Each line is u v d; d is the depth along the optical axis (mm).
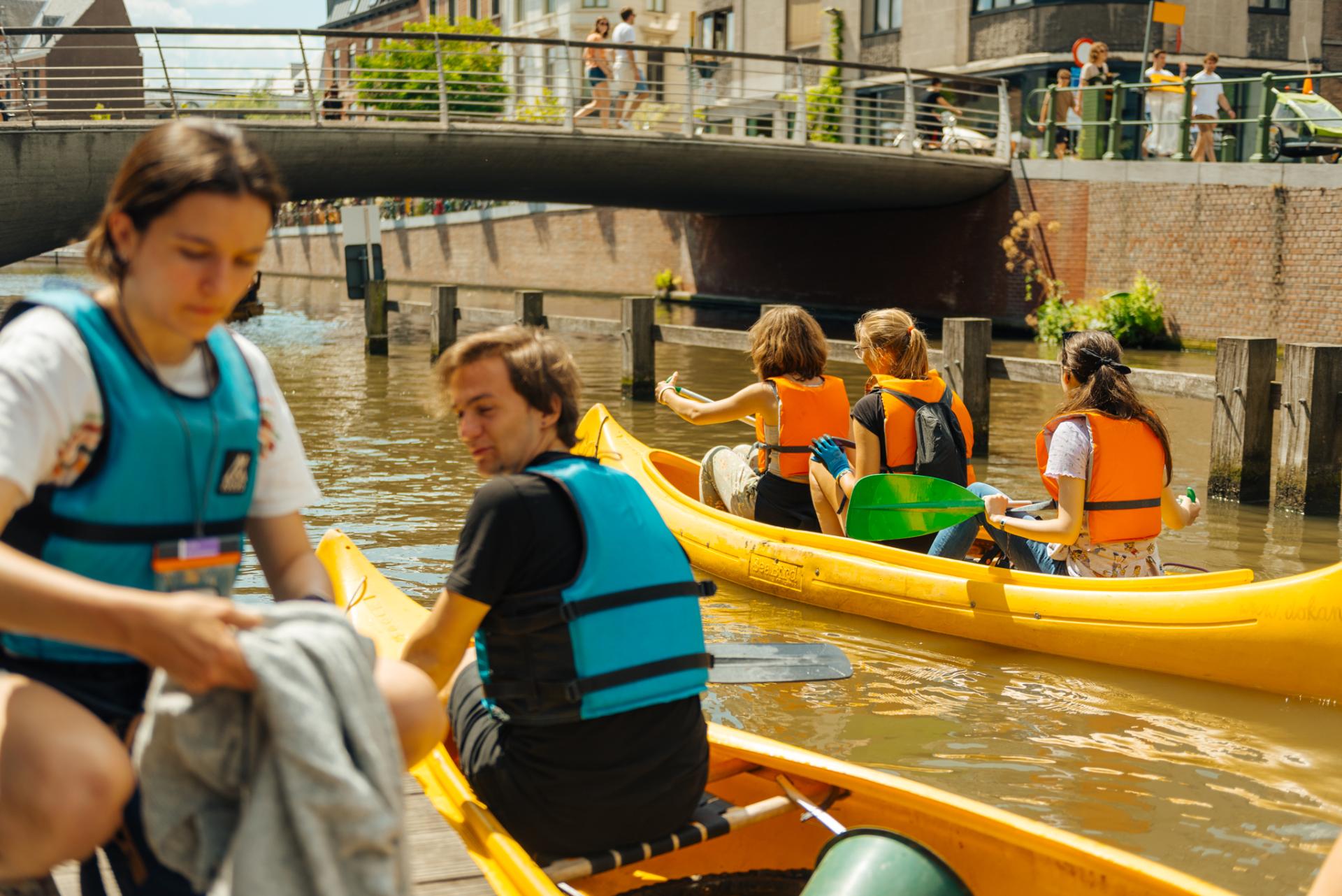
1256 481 7031
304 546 1688
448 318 13570
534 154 15773
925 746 3568
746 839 2693
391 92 15039
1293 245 14156
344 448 8438
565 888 2199
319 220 38469
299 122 14578
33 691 1386
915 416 4727
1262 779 3316
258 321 20109
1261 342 6875
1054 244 17562
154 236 1349
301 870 1322
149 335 1430
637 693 2109
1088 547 4348
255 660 1313
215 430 1466
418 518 6391
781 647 4113
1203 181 15172
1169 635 4070
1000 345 16000
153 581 1463
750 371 12430
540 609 2074
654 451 6352
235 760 1354
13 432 1305
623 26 18547
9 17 51312
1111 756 3486
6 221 12742
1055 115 17703
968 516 4477
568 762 2123
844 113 22328
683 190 18234
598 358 14023
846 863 2082
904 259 20328
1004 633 4441
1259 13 20109
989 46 20719
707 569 5508
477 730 2318
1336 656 3773
